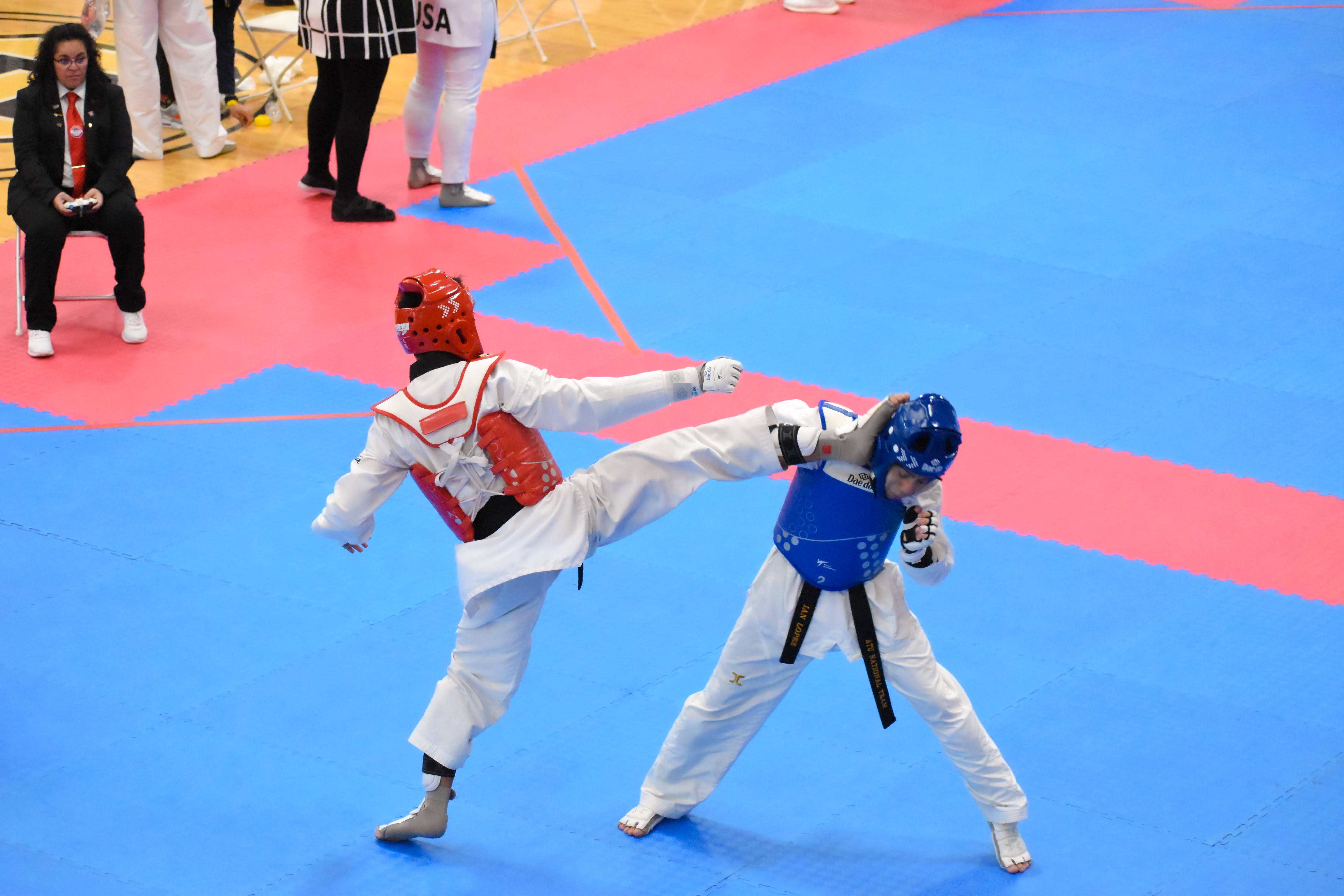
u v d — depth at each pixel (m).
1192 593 6.77
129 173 11.31
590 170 11.59
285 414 8.15
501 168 11.60
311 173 10.90
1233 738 5.85
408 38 10.02
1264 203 11.20
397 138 12.29
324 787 5.52
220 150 11.69
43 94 8.59
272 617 6.50
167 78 12.20
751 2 15.88
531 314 9.33
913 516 4.51
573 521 4.76
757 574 6.51
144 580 6.71
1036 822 5.39
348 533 4.99
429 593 6.70
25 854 5.13
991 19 15.48
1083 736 5.84
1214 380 8.73
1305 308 9.63
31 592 6.60
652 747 5.77
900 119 12.72
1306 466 7.87
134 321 8.82
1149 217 10.94
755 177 11.52
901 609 4.88
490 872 5.13
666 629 6.47
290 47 14.20
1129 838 5.32
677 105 12.95
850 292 9.74
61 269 9.80
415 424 4.71
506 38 14.47
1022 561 6.98
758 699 5.11
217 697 5.98
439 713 4.98
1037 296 9.72
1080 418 8.28
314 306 9.38
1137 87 13.58
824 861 5.22
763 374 8.69
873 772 5.68
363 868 5.13
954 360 8.89
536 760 5.68
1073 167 11.80
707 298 9.61
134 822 5.31
